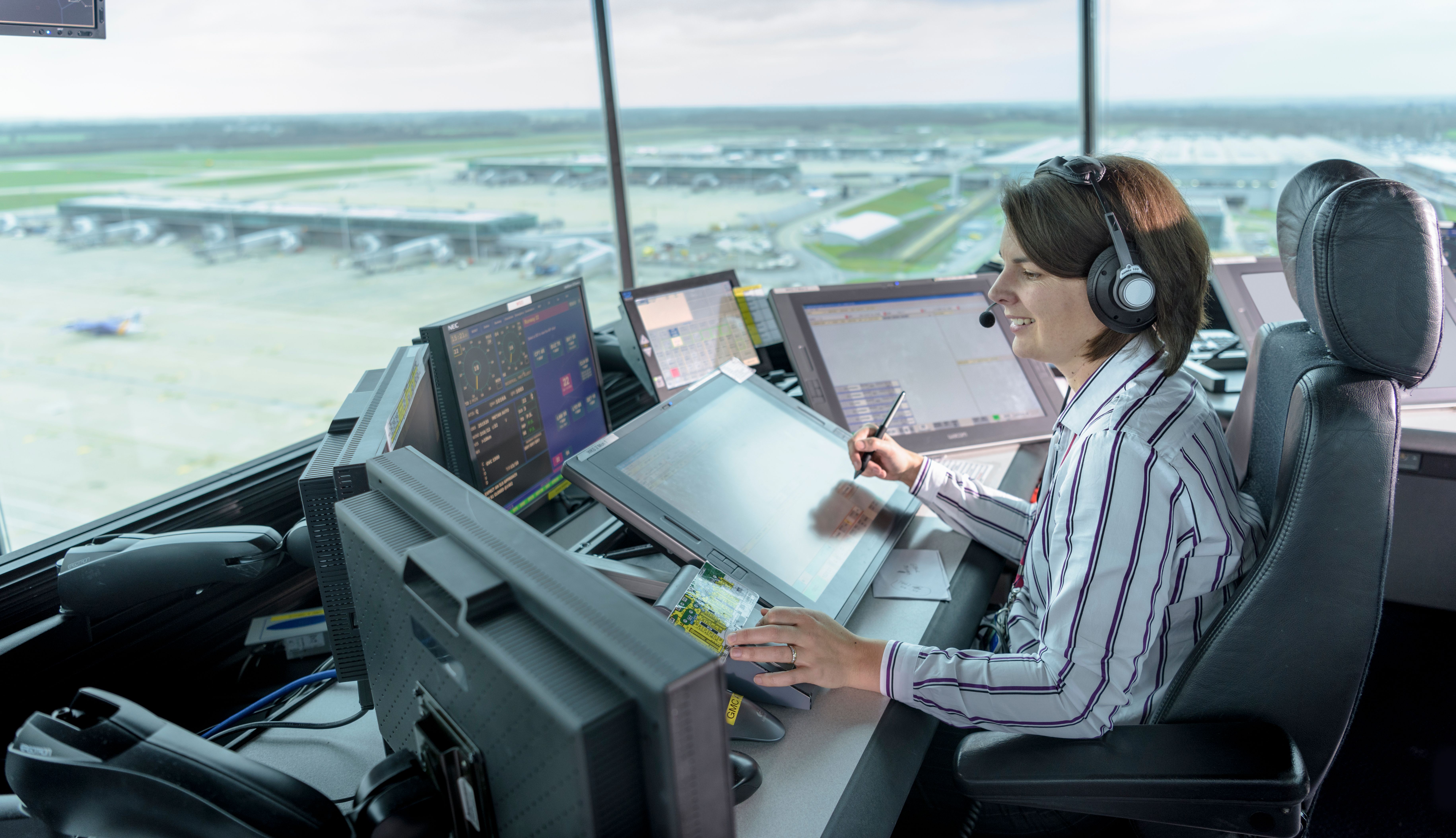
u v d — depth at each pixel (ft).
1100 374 3.14
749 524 3.67
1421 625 7.45
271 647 4.00
